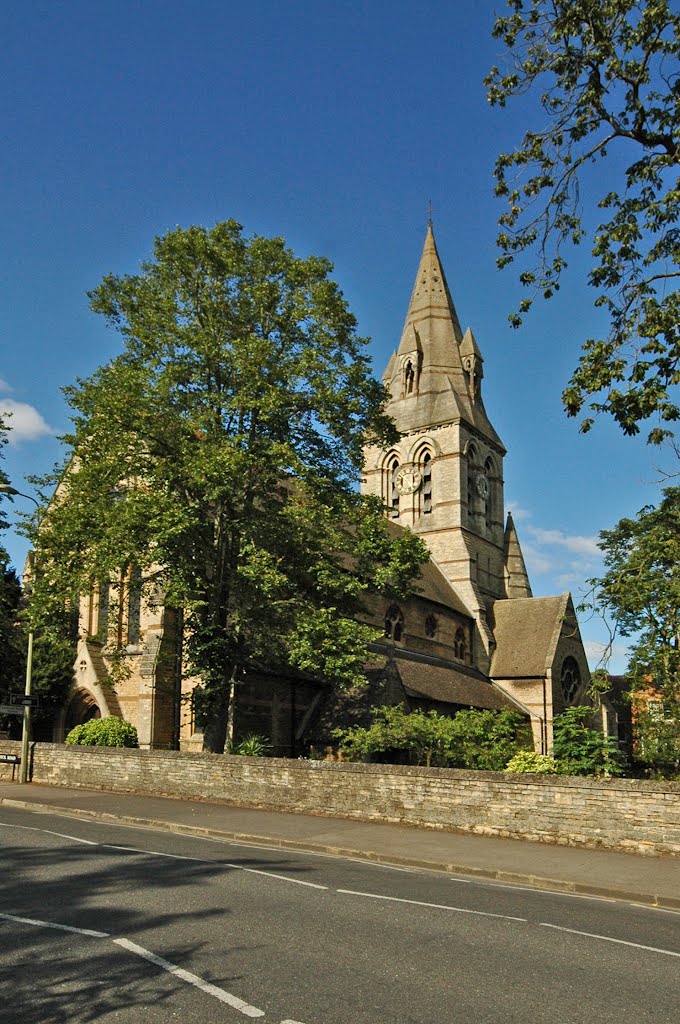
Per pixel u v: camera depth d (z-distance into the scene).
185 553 29.75
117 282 31.73
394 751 36.66
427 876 15.62
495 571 67.88
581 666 63.06
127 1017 7.26
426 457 66.75
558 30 16.81
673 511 24.50
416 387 68.19
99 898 11.68
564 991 8.41
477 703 51.19
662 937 11.05
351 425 32.59
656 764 39.31
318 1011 7.50
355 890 13.06
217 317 31.44
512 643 62.09
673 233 17.52
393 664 41.50
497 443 70.69
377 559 32.69
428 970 8.86
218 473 27.38
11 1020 7.19
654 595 21.88
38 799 25.86
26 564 37.00
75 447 30.69
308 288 32.59
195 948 9.28
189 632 37.38
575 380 17.95
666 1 16.34
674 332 17.14
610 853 18.42
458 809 21.05
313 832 20.44
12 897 11.69
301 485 31.28
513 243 18.95
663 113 17.30
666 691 30.53
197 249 30.47
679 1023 7.63
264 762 24.75
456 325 72.06
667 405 17.17
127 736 34.94
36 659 39.16
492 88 17.98
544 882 15.64
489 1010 7.73
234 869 14.38
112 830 19.95
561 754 38.19
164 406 30.69
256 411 31.06
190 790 26.30
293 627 31.02
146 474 30.50
